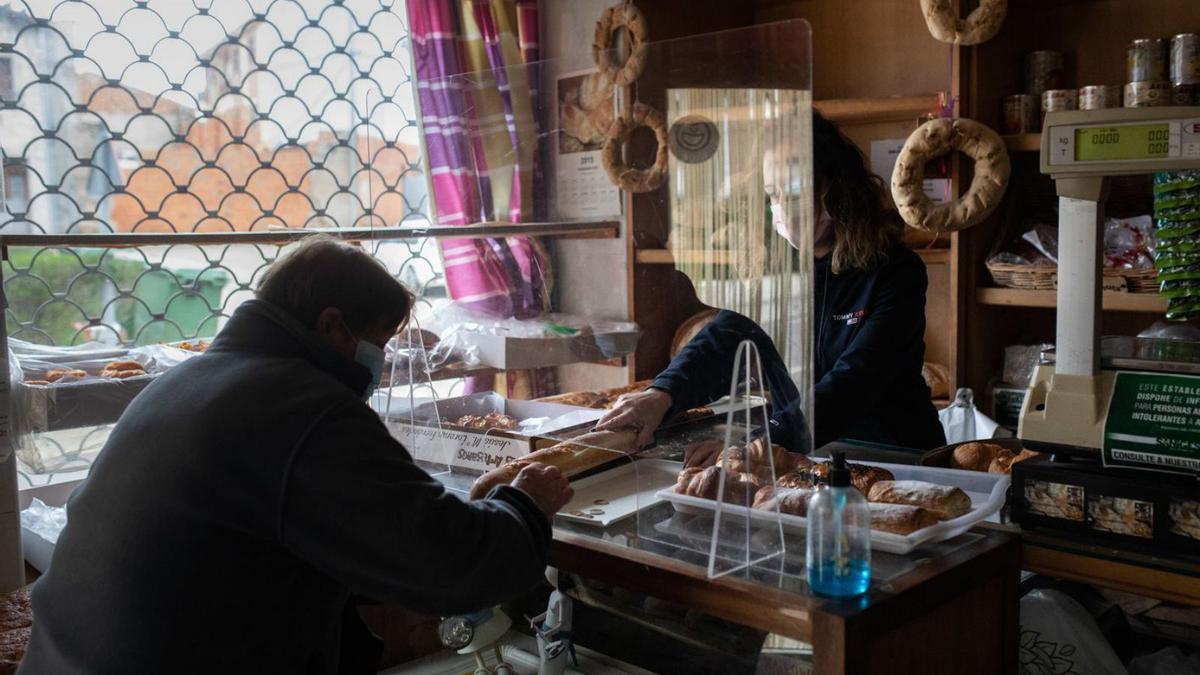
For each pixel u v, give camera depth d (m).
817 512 1.14
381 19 2.79
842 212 1.80
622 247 1.50
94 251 2.34
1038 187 2.68
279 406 1.11
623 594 1.58
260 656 1.12
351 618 1.36
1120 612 1.58
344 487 1.07
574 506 1.49
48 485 2.14
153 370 1.96
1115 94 2.37
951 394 2.63
